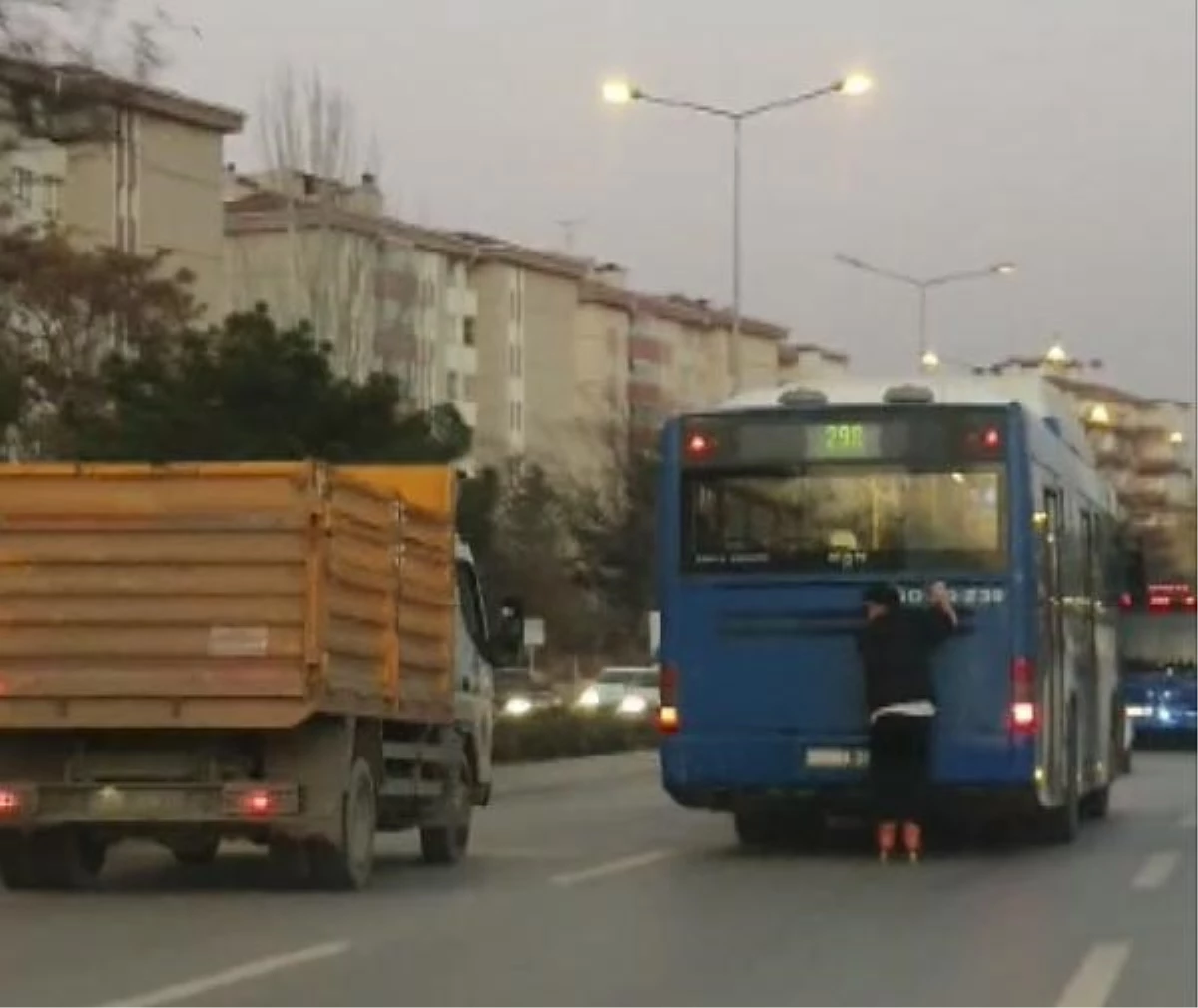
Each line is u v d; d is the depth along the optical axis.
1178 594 46.81
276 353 30.12
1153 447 158.62
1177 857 19.34
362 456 30.06
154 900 15.52
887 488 18.39
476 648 19.59
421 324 93.94
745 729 18.45
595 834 22.72
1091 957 12.65
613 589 70.19
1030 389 20.66
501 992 11.12
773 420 18.59
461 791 18.86
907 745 17.98
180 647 15.32
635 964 12.22
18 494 15.49
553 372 106.62
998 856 19.47
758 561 18.50
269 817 15.54
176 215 68.44
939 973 11.95
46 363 32.72
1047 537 19.08
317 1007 10.58
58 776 15.81
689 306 118.31
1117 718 26.58
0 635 15.46
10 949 12.69
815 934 13.66
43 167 45.75
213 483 15.39
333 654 15.51
